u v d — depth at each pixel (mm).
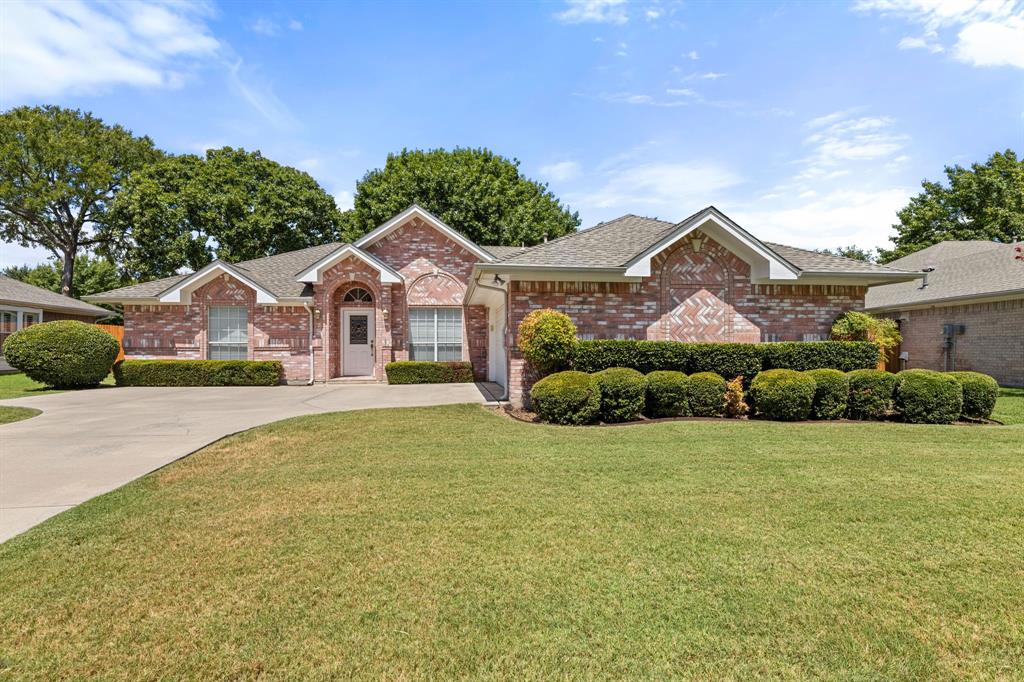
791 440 7684
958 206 32000
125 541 4047
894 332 12344
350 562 3672
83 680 2463
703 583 3371
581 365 10375
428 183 30203
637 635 2807
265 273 19203
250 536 4141
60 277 40969
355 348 18406
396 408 10844
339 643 2736
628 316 11469
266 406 11375
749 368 10672
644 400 9477
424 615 2998
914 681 2477
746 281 11828
